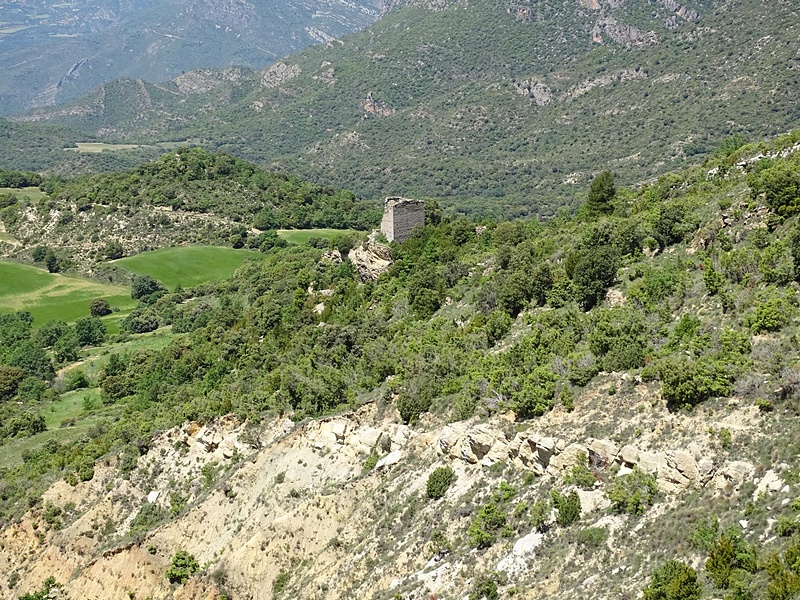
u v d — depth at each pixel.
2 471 81.81
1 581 67.25
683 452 37.78
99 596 60.19
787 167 59.22
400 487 52.03
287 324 101.56
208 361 101.25
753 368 41.34
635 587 33.78
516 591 37.66
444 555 43.72
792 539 31.30
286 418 67.19
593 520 39.34
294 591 49.88
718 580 31.36
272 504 59.06
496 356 59.28
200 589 54.53
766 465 35.94
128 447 73.38
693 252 63.38
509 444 46.88
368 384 66.75
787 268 49.03
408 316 86.19
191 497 66.38
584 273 64.31
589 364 48.97
